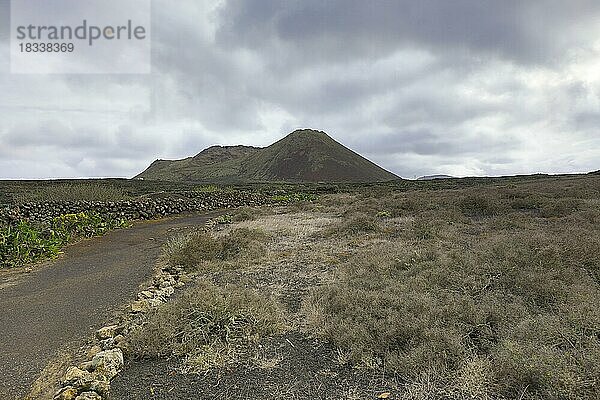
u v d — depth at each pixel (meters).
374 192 27.12
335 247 9.62
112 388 4.05
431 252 7.50
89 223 15.16
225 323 5.05
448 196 18.52
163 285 7.47
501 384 3.64
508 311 4.87
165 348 4.68
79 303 6.92
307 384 3.94
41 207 17.28
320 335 4.91
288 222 14.72
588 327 4.30
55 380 4.36
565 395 3.33
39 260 10.66
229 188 36.53
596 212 11.28
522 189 20.89
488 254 6.83
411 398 3.60
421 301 5.15
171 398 3.83
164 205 20.88
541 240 7.59
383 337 4.48
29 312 6.58
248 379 4.08
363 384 3.88
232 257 9.27
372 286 6.01
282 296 6.42
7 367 4.70
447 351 4.12
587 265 6.46
